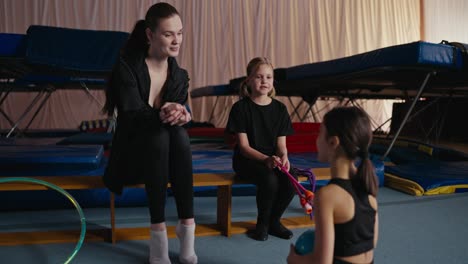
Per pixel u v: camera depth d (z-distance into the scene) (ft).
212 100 22.86
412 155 11.50
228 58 22.76
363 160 2.86
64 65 8.96
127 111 4.37
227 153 9.78
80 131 16.07
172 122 4.32
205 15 22.08
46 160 6.34
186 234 4.50
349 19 25.14
